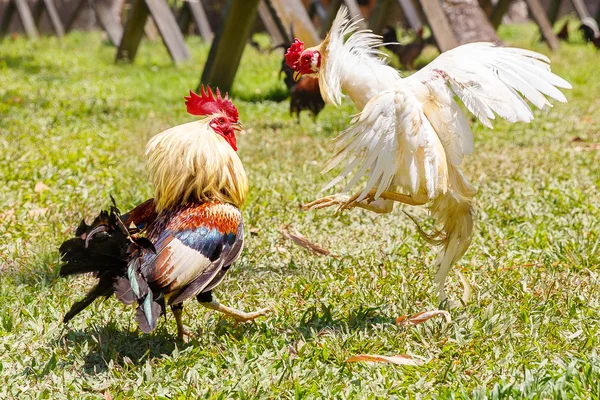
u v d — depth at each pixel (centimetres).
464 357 611
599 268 820
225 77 2080
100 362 624
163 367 601
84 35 4066
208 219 596
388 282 785
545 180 1176
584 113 1794
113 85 2264
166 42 2784
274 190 1121
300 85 1653
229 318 702
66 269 565
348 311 713
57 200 1074
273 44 2934
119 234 565
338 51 638
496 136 1553
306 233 954
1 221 979
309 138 1552
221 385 576
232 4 1997
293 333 669
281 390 565
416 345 643
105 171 1231
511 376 575
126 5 3781
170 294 584
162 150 617
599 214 1012
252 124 1703
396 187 652
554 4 3522
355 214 1026
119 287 557
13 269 830
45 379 592
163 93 2125
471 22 2367
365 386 570
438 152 596
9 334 668
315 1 2969
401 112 584
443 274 684
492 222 997
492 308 689
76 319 700
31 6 4222
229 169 632
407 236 941
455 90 620
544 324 666
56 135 1519
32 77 2384
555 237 923
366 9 4044
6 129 1547
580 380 556
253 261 852
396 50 2675
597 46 3181
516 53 639
